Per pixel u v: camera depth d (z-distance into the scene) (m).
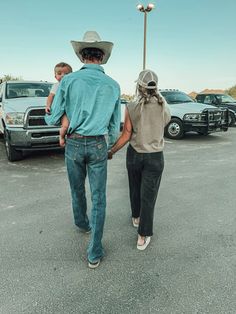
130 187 3.38
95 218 2.75
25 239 3.31
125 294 2.46
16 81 8.05
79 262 2.89
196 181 5.39
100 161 2.71
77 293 2.47
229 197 4.59
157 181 3.02
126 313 2.26
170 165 6.62
